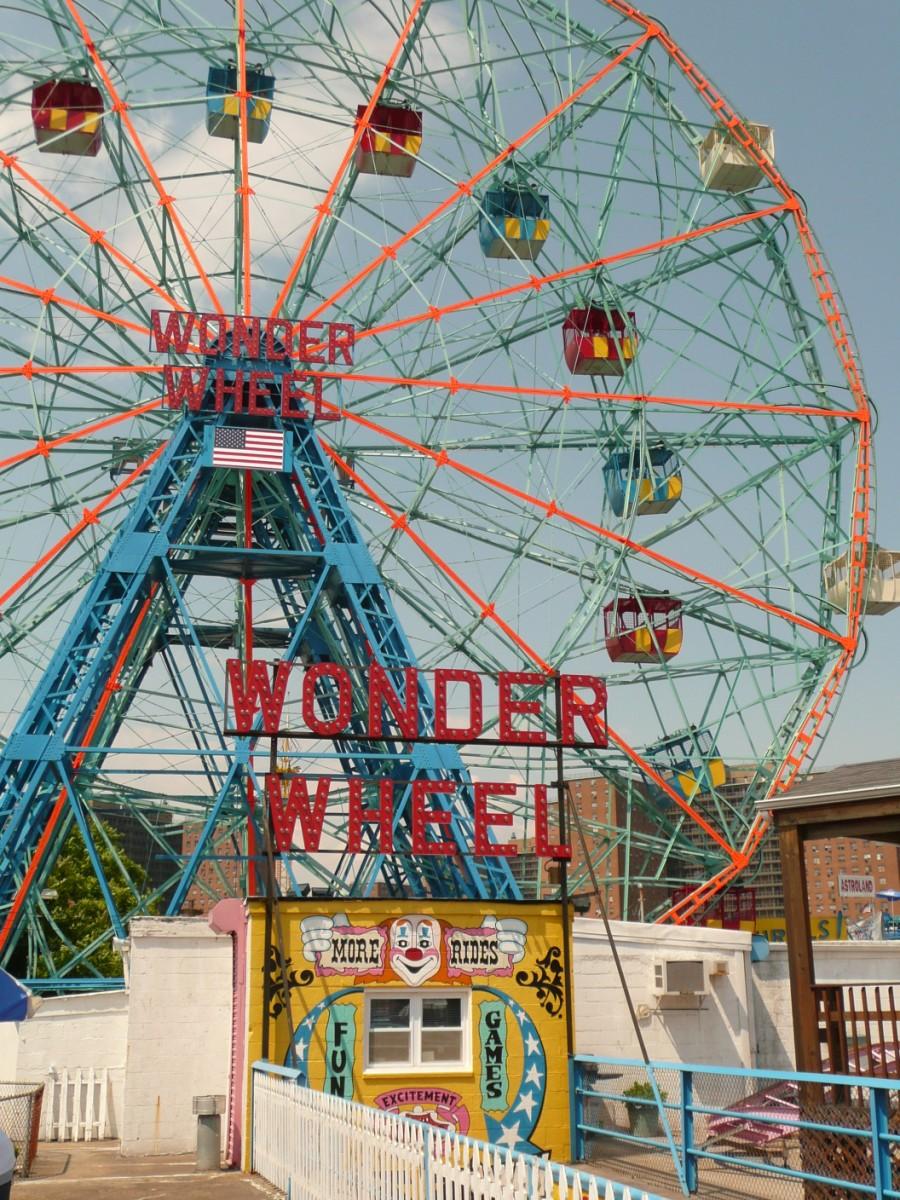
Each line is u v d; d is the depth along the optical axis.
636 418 59.19
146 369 52.44
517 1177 12.77
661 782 57.59
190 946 27.55
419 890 49.53
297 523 53.19
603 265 56.53
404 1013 24.19
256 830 45.47
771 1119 18.25
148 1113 26.48
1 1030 30.62
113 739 53.88
